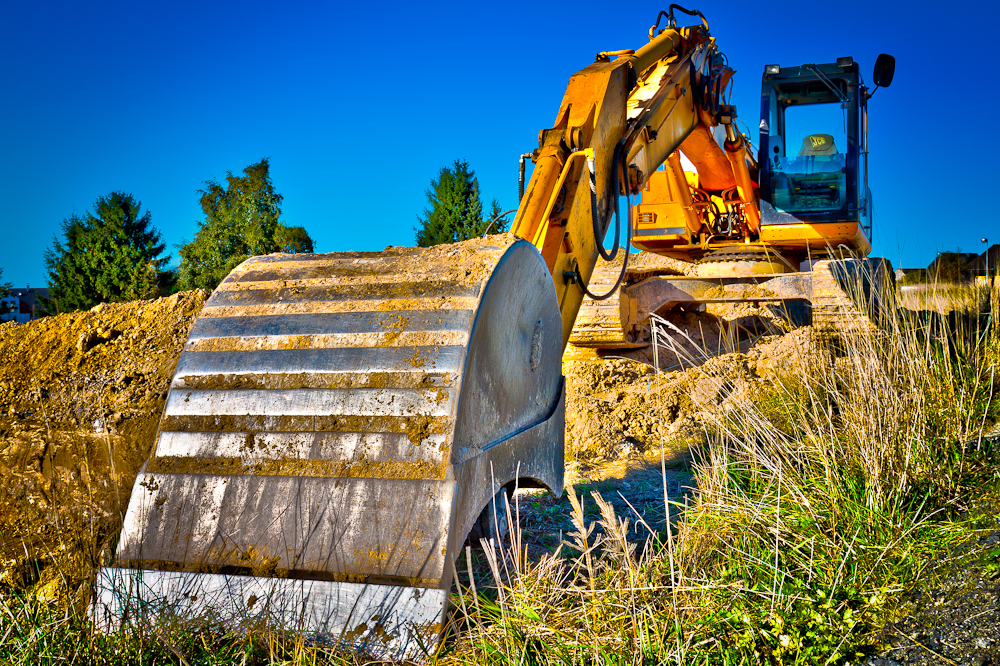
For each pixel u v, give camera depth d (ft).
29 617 8.00
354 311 9.30
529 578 8.65
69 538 10.46
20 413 13.20
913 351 14.19
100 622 7.94
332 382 8.71
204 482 8.49
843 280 30.48
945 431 12.16
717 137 29.27
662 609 8.23
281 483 8.28
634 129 16.30
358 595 7.63
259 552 8.05
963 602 7.88
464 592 8.80
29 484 11.48
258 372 9.01
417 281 9.45
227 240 128.98
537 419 11.47
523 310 10.56
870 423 11.67
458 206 115.75
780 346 24.75
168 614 7.76
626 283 36.45
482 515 10.40
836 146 29.63
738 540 9.88
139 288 113.19
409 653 7.34
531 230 12.59
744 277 33.65
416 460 8.10
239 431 8.72
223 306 9.90
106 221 116.67
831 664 7.31
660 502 14.97
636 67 16.69
